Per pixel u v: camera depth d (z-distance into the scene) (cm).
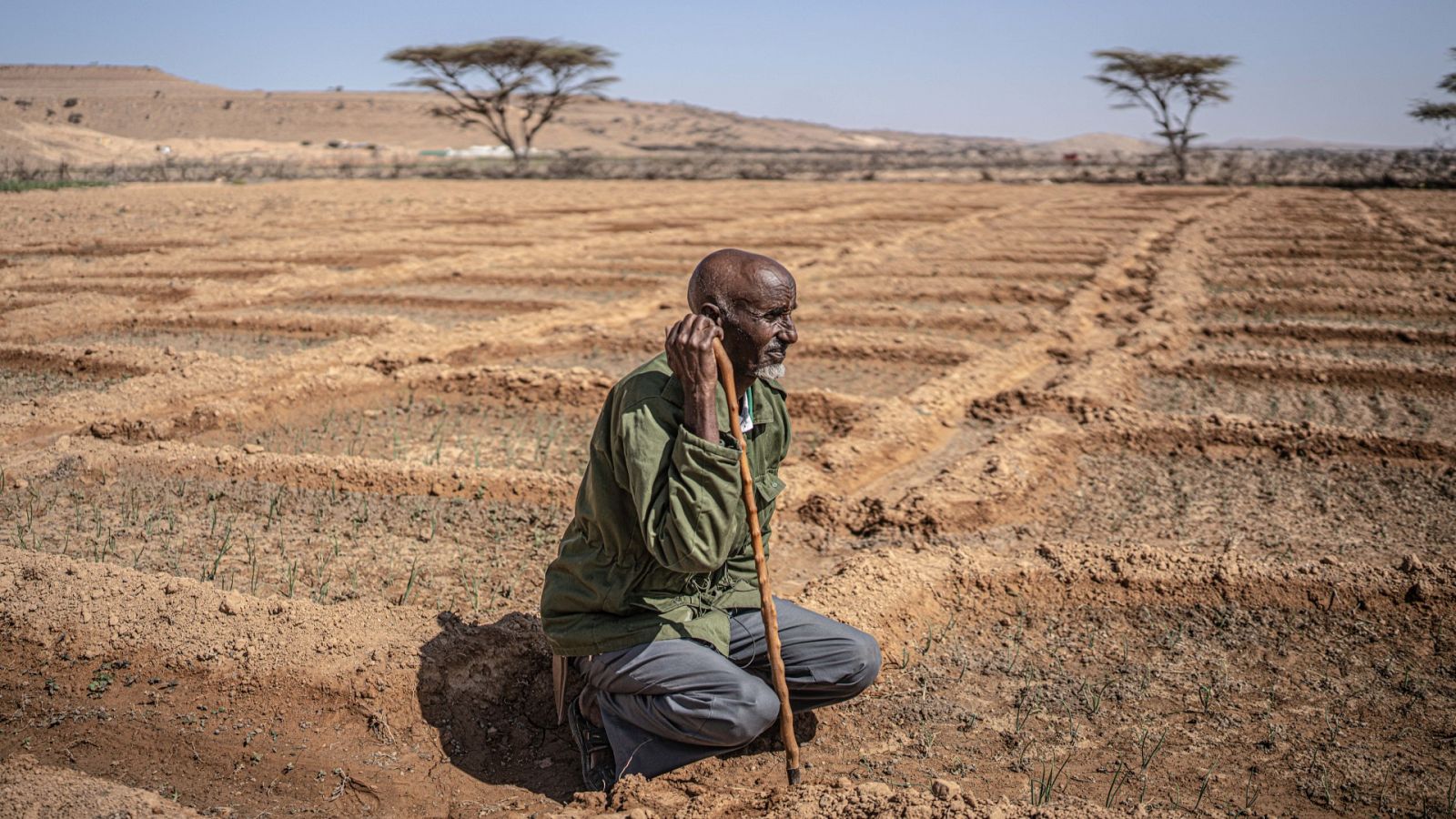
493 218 2334
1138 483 636
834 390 872
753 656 333
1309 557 513
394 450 696
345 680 363
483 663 381
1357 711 380
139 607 408
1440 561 498
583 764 334
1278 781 336
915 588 462
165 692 368
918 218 2409
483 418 778
